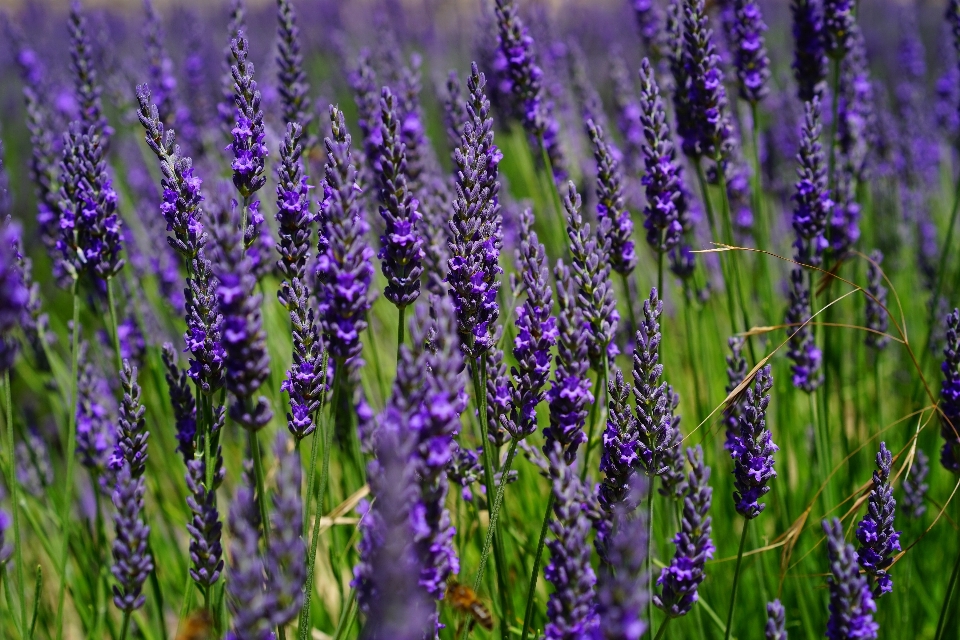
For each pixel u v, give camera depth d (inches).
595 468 43.5
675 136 47.4
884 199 58.5
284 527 33.2
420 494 34.0
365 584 33.9
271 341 45.7
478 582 37.0
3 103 105.6
